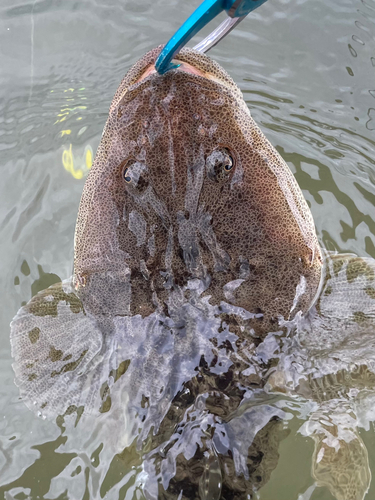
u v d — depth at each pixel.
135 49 0.58
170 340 0.35
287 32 0.59
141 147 0.33
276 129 0.55
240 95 0.37
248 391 0.34
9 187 0.51
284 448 0.34
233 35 0.59
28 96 0.56
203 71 0.35
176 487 0.32
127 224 0.35
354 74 0.56
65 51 0.58
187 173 0.33
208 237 0.34
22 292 0.45
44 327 0.38
